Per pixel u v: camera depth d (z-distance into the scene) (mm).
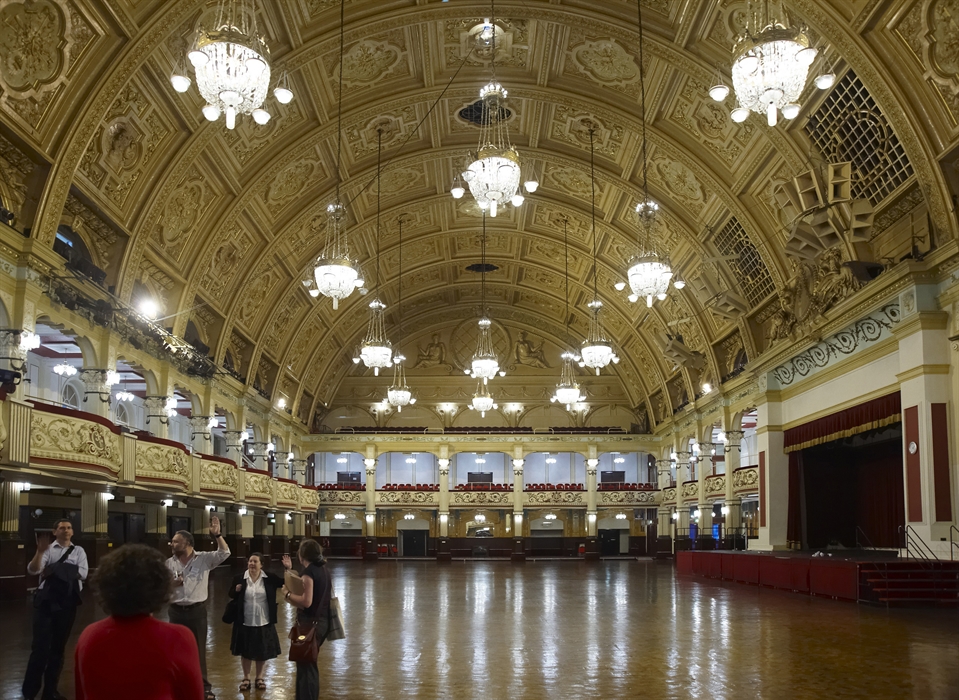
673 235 25906
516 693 7453
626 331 37000
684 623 12469
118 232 18422
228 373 26344
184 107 17609
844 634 11078
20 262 15039
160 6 14742
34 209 15258
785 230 20938
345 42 18375
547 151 24516
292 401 36094
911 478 16438
